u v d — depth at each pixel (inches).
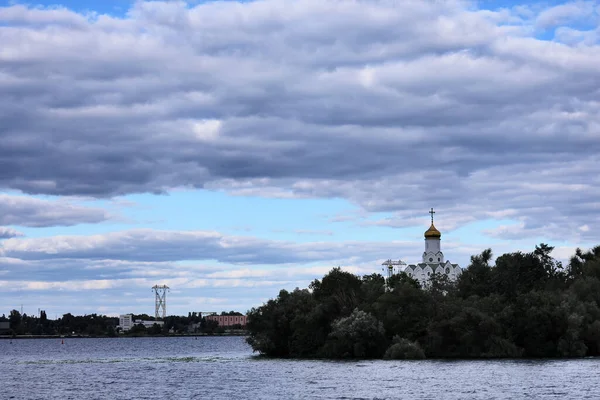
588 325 7554.1
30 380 6742.1
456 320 7593.5
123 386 5989.2
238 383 5905.5
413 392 5068.9
